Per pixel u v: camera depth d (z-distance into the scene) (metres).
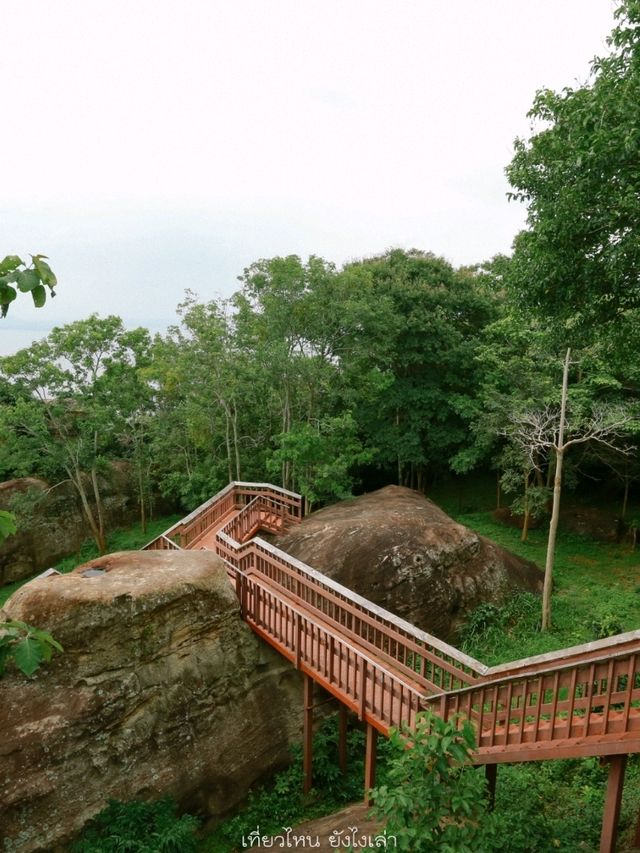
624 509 19.88
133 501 26.78
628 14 6.64
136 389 23.62
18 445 21.78
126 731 8.61
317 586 9.67
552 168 7.66
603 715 5.47
